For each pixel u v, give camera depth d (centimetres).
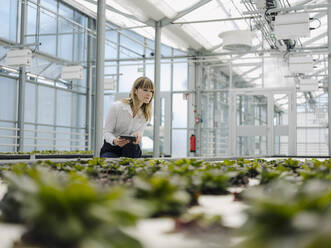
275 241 61
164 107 1631
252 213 75
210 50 1606
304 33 809
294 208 65
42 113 1386
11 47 1122
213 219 91
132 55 1698
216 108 1602
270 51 1339
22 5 1262
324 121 1461
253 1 850
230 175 149
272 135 1415
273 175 156
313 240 52
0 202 113
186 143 1627
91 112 1677
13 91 1250
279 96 1420
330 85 1033
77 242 68
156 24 1138
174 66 1669
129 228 76
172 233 83
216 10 1184
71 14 1516
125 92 1659
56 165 235
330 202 66
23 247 71
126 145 405
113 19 1407
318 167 208
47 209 74
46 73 1388
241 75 1591
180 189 124
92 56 1638
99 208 73
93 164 257
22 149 1227
